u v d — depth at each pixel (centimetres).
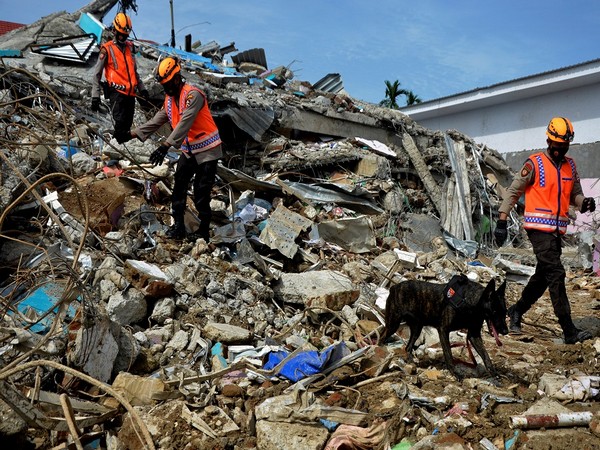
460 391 379
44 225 548
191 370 415
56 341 380
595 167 1644
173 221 645
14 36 1087
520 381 411
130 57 739
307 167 1017
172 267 533
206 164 589
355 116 1145
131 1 1215
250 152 996
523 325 602
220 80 1042
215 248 606
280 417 331
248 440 331
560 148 497
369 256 805
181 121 555
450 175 1200
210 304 510
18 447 305
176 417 344
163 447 323
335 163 1048
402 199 1054
